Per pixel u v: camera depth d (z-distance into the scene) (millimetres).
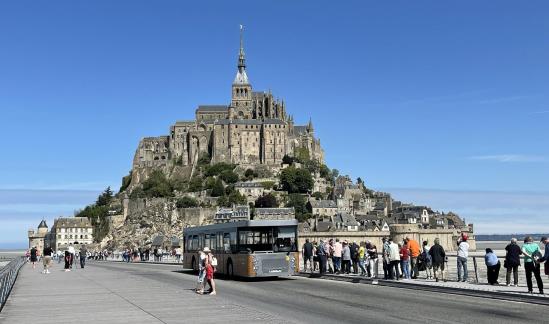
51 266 94375
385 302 34125
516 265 39500
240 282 51344
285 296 38312
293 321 26672
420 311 29984
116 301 36188
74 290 44375
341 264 56531
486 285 40844
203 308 31969
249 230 52594
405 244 47812
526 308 30812
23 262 102500
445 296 37250
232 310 30938
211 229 61375
